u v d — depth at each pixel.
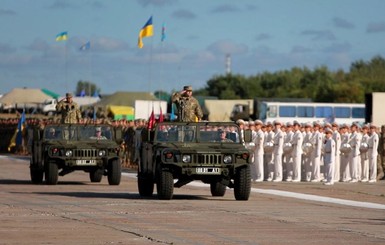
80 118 71.06
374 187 66.00
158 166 50.78
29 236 34.03
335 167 73.69
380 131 80.25
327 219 41.97
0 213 42.53
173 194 55.94
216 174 50.50
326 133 69.00
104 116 148.00
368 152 74.81
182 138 52.69
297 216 43.06
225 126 52.94
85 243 32.28
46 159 65.31
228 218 41.34
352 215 44.38
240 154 50.72
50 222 38.75
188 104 54.91
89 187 62.94
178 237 34.25
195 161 50.44
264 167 74.94
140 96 166.75
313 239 34.38
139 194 55.09
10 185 64.88
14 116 175.62
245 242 33.22
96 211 43.94
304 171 74.69
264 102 168.12
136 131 85.94
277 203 50.44
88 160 65.44
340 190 62.34
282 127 74.44
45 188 61.50
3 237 33.69
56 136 67.25
